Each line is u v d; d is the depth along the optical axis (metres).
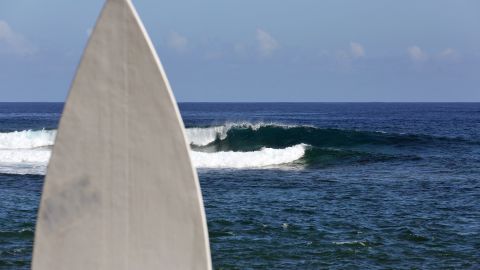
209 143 65.12
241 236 27.44
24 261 22.98
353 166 54.28
